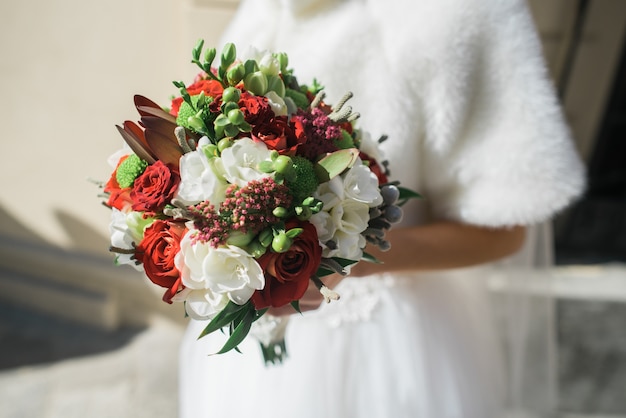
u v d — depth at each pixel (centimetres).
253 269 69
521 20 98
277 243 67
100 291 273
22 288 284
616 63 230
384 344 119
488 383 133
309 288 90
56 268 275
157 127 74
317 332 119
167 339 267
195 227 69
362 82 103
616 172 258
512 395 156
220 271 69
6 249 280
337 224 74
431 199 112
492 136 100
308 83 107
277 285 72
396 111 101
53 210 264
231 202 68
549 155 98
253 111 73
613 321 242
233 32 127
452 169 104
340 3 109
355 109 105
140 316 274
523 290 149
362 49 103
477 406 125
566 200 99
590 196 263
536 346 154
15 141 256
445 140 102
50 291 278
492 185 101
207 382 132
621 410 230
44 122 249
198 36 208
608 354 239
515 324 152
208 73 80
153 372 249
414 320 120
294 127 76
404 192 94
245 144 70
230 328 76
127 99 232
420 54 98
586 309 243
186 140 73
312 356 119
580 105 242
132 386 242
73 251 271
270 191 68
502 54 97
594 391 234
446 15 97
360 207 76
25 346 263
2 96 250
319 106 86
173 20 214
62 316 280
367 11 105
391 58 101
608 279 250
